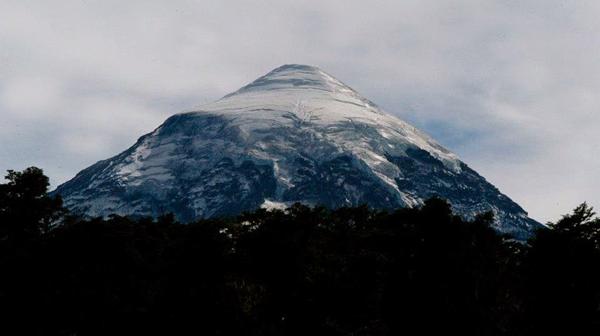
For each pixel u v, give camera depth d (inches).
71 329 7293.3
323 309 7618.1
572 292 6899.6
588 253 6953.7
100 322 7283.5
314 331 7564.0
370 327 7751.0
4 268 7347.4
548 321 6904.5
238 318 7101.4
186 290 7121.1
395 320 7377.0
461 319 7165.4
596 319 6806.1
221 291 7214.6
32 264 7450.8
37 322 7126.0
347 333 7598.4
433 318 7185.0
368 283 7677.2
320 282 7751.0
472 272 7613.2
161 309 7047.2
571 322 6825.8
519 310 7490.2
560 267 6983.3
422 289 7357.3
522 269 7332.7
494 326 7327.8
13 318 7081.7
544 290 6993.1
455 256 7652.6
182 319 6953.7
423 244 7751.0
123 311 7229.3
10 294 7155.5
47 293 7234.3
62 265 7751.0
